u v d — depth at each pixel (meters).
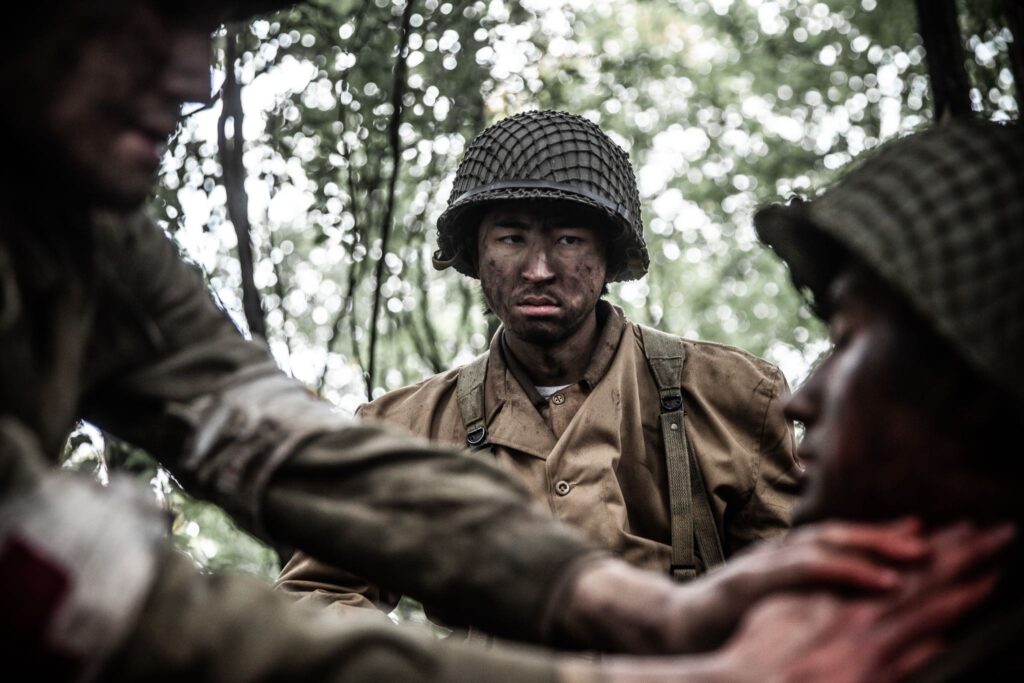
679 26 8.54
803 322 8.44
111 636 1.13
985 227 1.20
